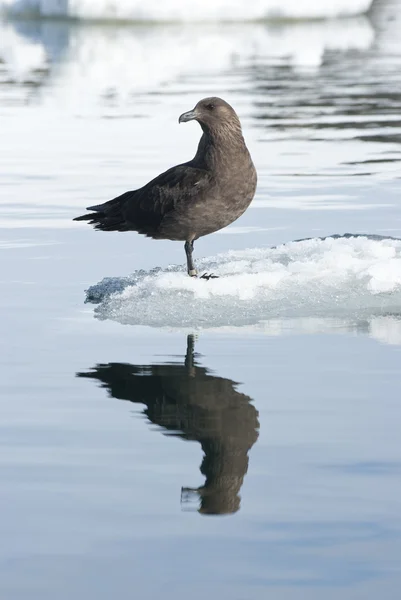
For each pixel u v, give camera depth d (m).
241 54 40.19
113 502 6.71
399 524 6.39
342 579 5.78
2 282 12.73
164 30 48.06
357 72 34.97
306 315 11.23
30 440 7.73
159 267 13.06
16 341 10.33
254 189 11.98
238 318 11.15
